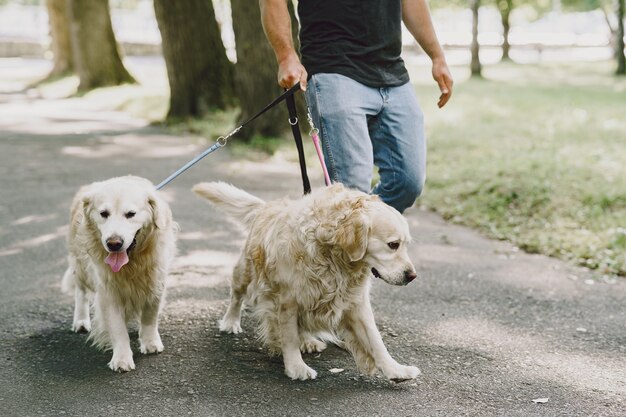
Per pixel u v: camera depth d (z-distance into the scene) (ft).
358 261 11.34
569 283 17.65
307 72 13.60
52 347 13.46
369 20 13.32
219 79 51.65
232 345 13.51
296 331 11.94
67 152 38.45
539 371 12.32
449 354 13.11
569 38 202.80
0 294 16.62
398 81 13.69
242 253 13.51
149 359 12.82
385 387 11.66
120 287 12.62
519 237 21.85
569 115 45.80
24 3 189.16
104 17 76.48
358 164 13.23
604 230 21.52
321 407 10.89
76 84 81.25
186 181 30.63
